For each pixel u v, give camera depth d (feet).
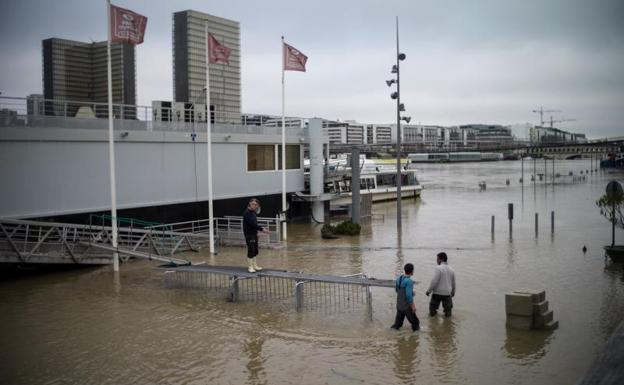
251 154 110.93
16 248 67.62
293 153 122.31
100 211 85.61
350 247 93.45
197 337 47.09
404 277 47.70
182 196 97.76
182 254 86.84
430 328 48.01
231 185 106.52
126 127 88.84
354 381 37.68
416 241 99.81
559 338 45.09
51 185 79.36
